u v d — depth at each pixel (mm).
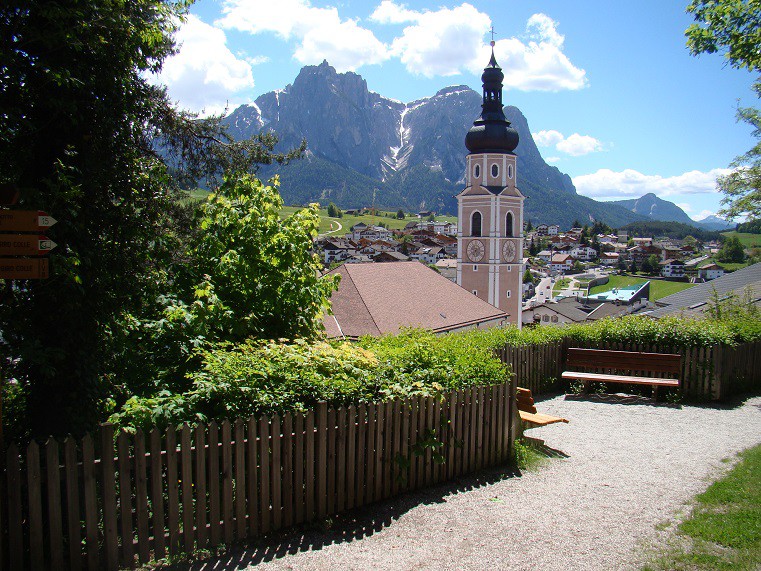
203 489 5996
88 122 7344
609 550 6320
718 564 5926
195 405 6605
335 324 19422
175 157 14430
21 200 6273
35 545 5141
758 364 15438
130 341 8359
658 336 14602
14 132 6492
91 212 7383
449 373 8531
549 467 9148
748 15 10961
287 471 6621
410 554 6199
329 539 6492
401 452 7766
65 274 6406
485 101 64938
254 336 9359
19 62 6527
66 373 6984
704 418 12469
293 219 10500
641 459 9609
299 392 6930
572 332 15602
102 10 7094
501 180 65062
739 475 8547
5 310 6492
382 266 25953
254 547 6219
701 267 143375
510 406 9258
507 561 6078
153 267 9273
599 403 13875
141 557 5621
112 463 5445
